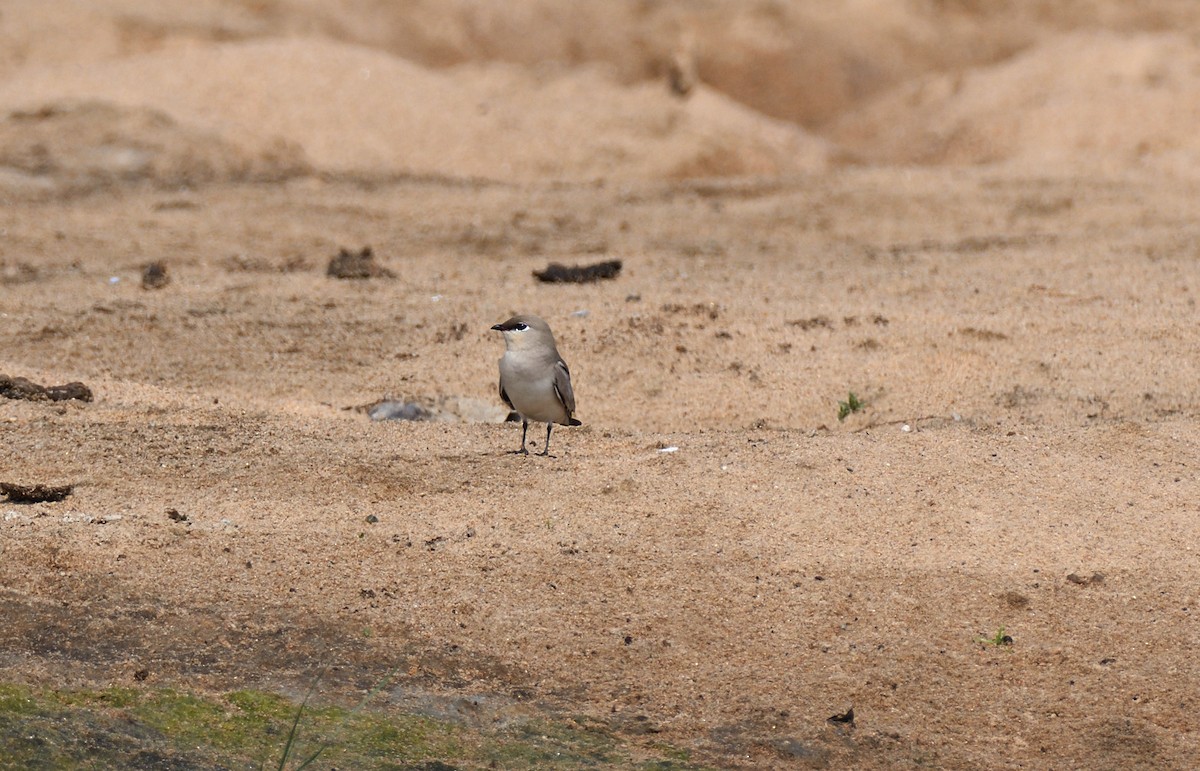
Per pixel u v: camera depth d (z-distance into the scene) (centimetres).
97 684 805
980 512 1015
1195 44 3872
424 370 1531
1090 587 923
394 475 1089
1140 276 1923
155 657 835
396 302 1817
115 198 2583
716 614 897
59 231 2308
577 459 1127
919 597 913
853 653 861
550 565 948
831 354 1528
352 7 4406
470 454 1145
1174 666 843
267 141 3019
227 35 3878
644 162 3275
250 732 772
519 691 823
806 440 1165
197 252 2203
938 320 1636
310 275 2008
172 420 1250
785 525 998
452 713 798
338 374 1523
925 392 1412
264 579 921
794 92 4306
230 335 1661
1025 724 800
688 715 804
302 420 1265
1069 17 4650
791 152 3631
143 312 1756
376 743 767
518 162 3188
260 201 2594
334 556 952
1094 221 2417
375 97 3322
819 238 2353
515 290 1884
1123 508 1022
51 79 3275
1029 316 1669
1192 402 1362
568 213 2533
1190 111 3434
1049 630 880
